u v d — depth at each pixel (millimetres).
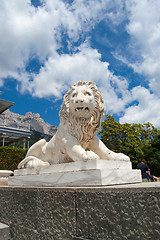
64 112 2234
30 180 2312
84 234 1342
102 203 1261
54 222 1570
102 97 2256
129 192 1128
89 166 1734
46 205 1666
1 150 8336
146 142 10523
